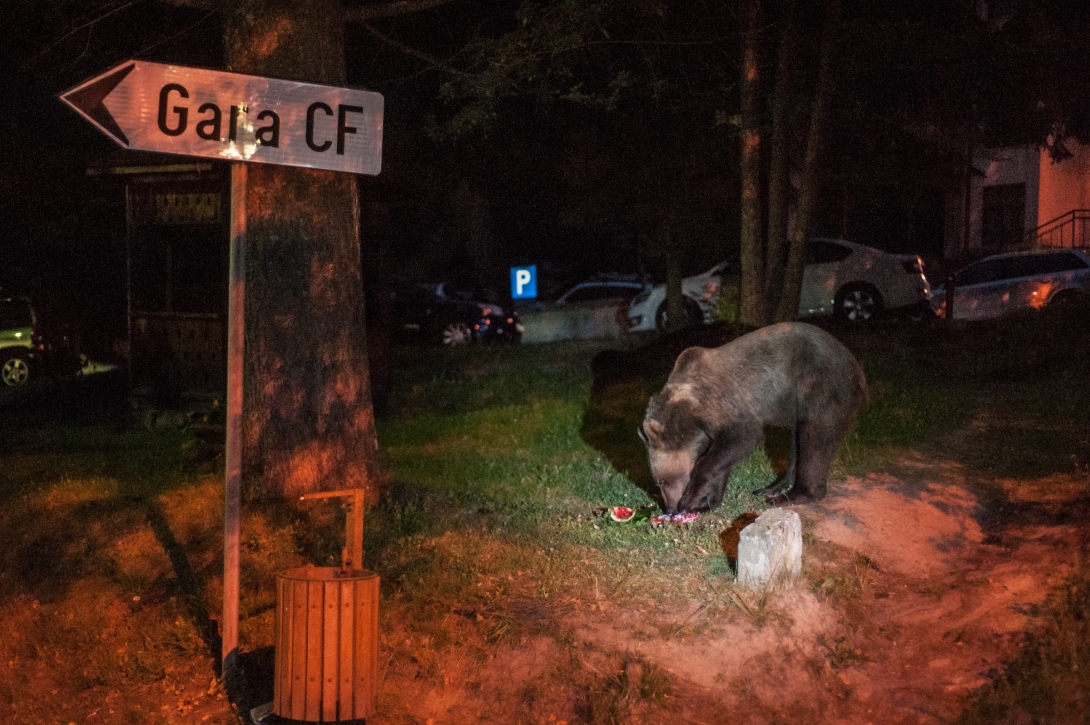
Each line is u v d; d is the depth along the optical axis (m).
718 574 7.02
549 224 30.30
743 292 15.20
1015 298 21.31
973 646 6.25
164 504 8.23
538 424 11.96
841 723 5.72
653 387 13.52
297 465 7.95
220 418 11.24
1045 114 18.09
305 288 7.92
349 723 5.52
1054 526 7.84
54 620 6.60
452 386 15.33
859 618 6.63
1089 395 11.95
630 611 6.49
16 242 18.59
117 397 15.83
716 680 5.92
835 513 8.09
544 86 11.29
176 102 5.13
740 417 8.14
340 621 5.11
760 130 15.69
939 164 23.22
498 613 6.33
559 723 5.57
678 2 14.98
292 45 7.82
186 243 13.04
